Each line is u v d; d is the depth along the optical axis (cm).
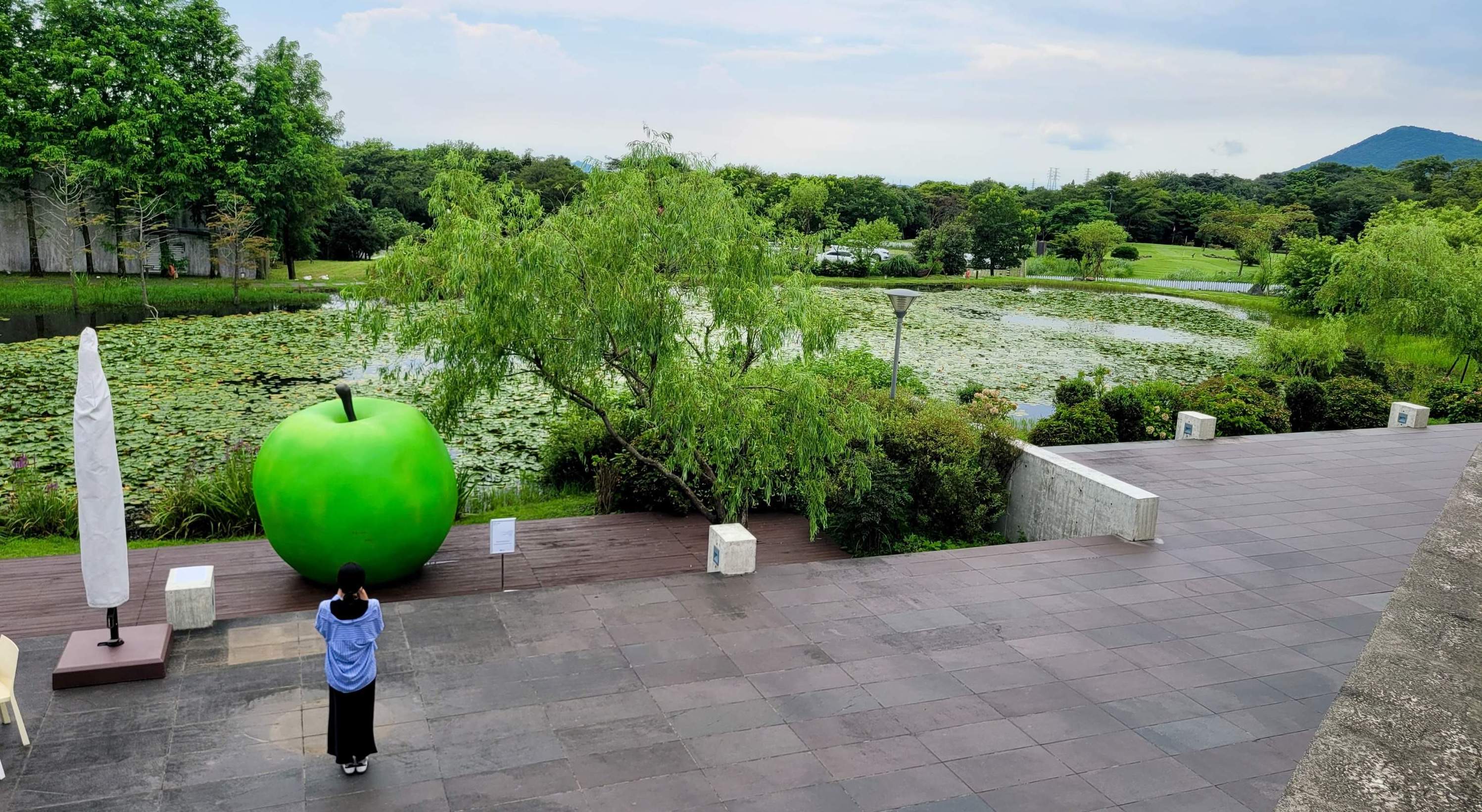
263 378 1947
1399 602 175
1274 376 1872
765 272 993
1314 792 148
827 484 1093
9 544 1051
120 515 648
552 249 864
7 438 1434
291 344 2352
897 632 780
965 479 1183
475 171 971
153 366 2006
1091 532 1099
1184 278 5800
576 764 574
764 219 1017
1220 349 3078
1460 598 169
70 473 1296
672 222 923
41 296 2847
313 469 840
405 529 868
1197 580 927
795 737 615
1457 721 150
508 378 1007
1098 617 830
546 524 1162
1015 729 636
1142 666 738
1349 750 152
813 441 952
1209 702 684
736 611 810
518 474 1385
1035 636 784
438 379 1151
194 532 1116
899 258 5384
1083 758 604
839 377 1417
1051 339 3155
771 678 693
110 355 2103
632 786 554
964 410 1376
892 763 589
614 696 658
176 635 716
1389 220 4681
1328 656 768
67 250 3472
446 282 891
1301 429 1803
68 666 632
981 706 666
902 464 1212
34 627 815
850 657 733
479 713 629
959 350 2803
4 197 3353
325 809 520
